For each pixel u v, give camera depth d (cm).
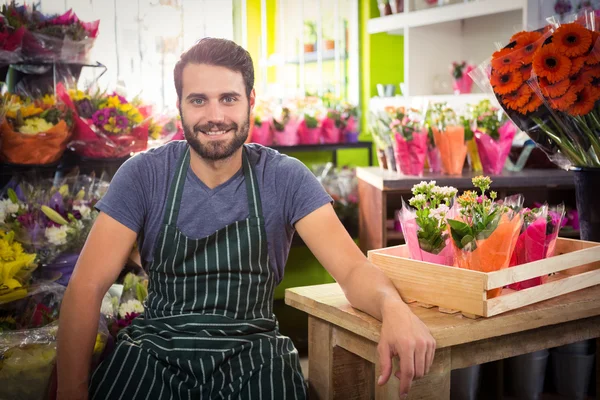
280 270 196
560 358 249
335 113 436
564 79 188
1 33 281
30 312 250
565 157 210
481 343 161
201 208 185
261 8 488
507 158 368
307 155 460
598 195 197
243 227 184
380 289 162
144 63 441
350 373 177
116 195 182
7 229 263
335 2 496
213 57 175
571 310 166
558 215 175
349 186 413
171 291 185
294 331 397
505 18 448
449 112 359
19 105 286
